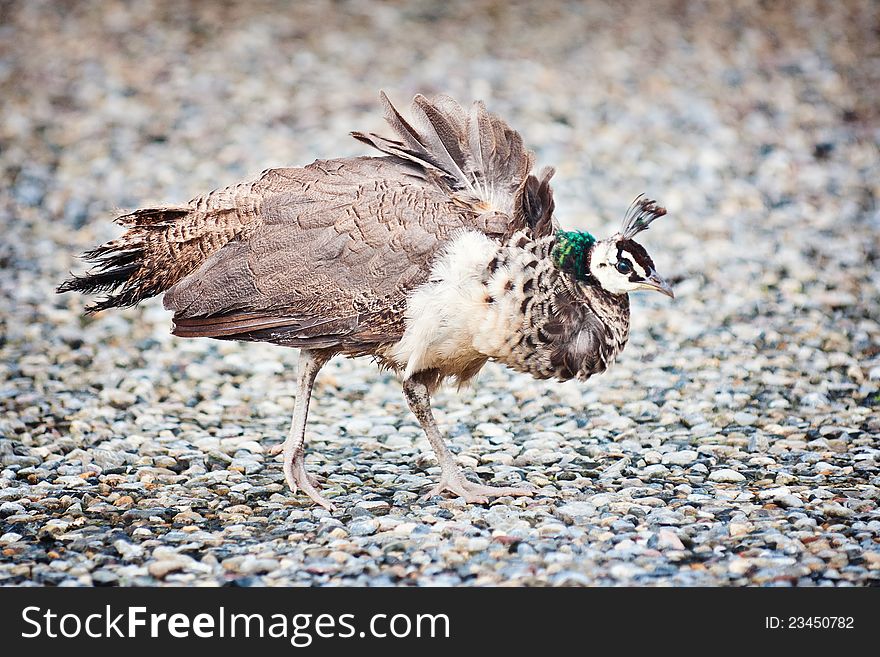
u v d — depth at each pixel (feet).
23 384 42.39
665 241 56.39
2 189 62.49
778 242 56.29
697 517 31.76
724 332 47.42
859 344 45.73
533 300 31.35
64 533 31.14
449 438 39.06
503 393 43.04
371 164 34.19
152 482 34.78
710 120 72.38
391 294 31.81
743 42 87.97
